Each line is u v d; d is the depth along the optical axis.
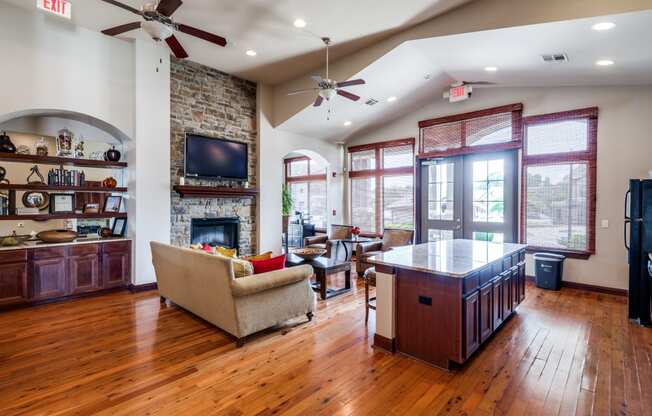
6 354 2.88
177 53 3.57
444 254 3.35
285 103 6.50
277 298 3.35
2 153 3.95
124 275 4.83
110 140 5.17
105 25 4.36
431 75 5.61
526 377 2.53
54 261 4.23
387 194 7.57
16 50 3.93
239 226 6.36
